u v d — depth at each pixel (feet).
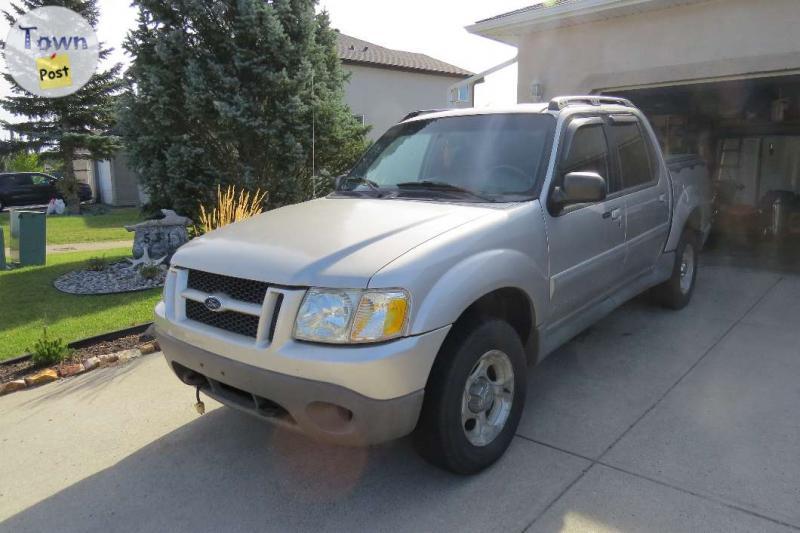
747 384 14.23
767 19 24.73
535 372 15.38
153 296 24.54
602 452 11.44
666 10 27.45
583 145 14.07
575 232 13.01
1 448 12.57
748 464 10.80
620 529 9.21
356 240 10.12
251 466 11.53
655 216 17.06
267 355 9.29
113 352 17.87
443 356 9.89
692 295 21.90
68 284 26.96
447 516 9.73
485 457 10.74
